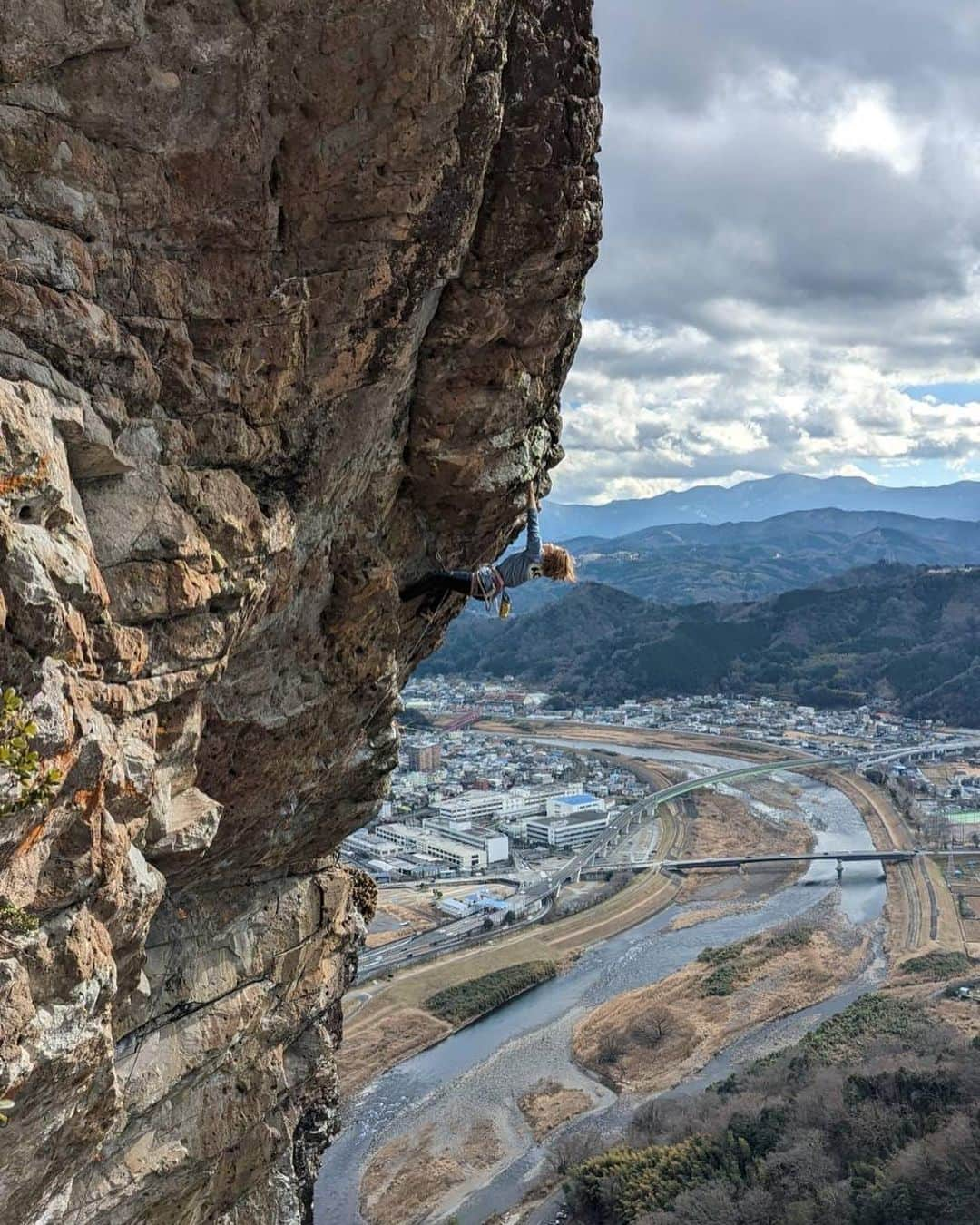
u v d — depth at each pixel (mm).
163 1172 11922
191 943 12383
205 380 8594
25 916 6672
